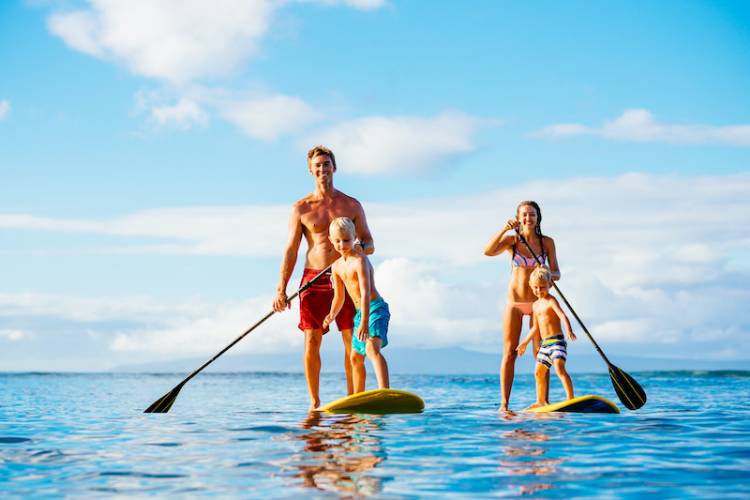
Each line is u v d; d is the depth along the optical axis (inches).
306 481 125.0
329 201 281.6
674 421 221.3
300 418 239.3
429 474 130.3
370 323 256.4
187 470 136.7
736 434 186.1
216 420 240.8
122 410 322.3
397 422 217.8
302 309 275.3
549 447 161.9
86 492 118.5
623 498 112.1
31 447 170.1
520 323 291.4
